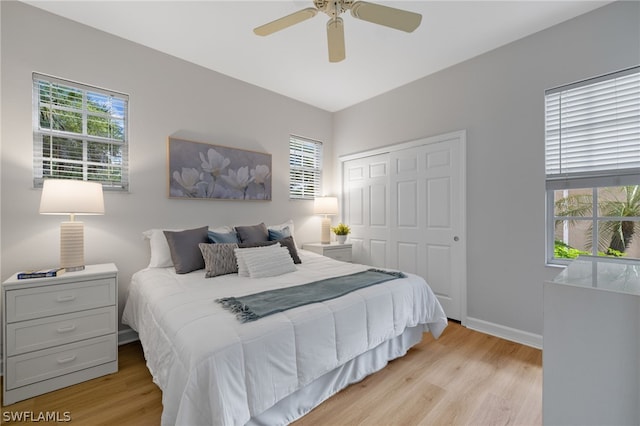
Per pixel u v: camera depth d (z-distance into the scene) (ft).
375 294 6.39
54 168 7.58
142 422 5.04
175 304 5.33
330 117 14.44
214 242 8.70
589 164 7.41
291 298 5.62
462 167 9.66
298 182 13.21
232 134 10.87
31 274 6.12
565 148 7.78
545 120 8.03
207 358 3.87
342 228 12.97
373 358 6.50
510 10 7.18
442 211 10.34
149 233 8.67
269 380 4.39
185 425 3.60
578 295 2.82
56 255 7.45
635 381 2.54
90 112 8.05
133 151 8.67
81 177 7.95
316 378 5.06
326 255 11.92
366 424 5.00
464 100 9.67
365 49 8.95
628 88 6.86
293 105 12.87
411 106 11.24
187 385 3.73
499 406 5.49
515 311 8.49
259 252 7.93
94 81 8.02
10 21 6.91
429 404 5.53
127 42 8.57
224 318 4.68
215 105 10.41
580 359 2.81
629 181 6.84
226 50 9.11
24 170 7.09
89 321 6.42
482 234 9.22
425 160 10.85
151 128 9.00
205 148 10.02
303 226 13.30
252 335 4.36
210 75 10.28
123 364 7.10
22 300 5.72
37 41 7.25
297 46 8.86
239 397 3.99
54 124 7.57
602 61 7.09
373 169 12.79
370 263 12.89
